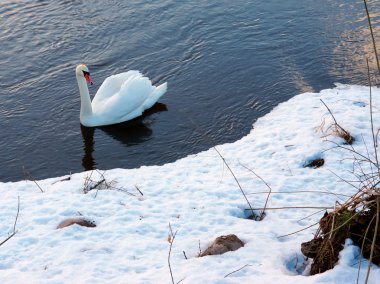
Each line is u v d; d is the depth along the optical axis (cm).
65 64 1295
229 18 1433
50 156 987
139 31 1406
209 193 726
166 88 1136
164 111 1099
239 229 616
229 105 1090
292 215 655
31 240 616
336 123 849
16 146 1020
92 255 574
